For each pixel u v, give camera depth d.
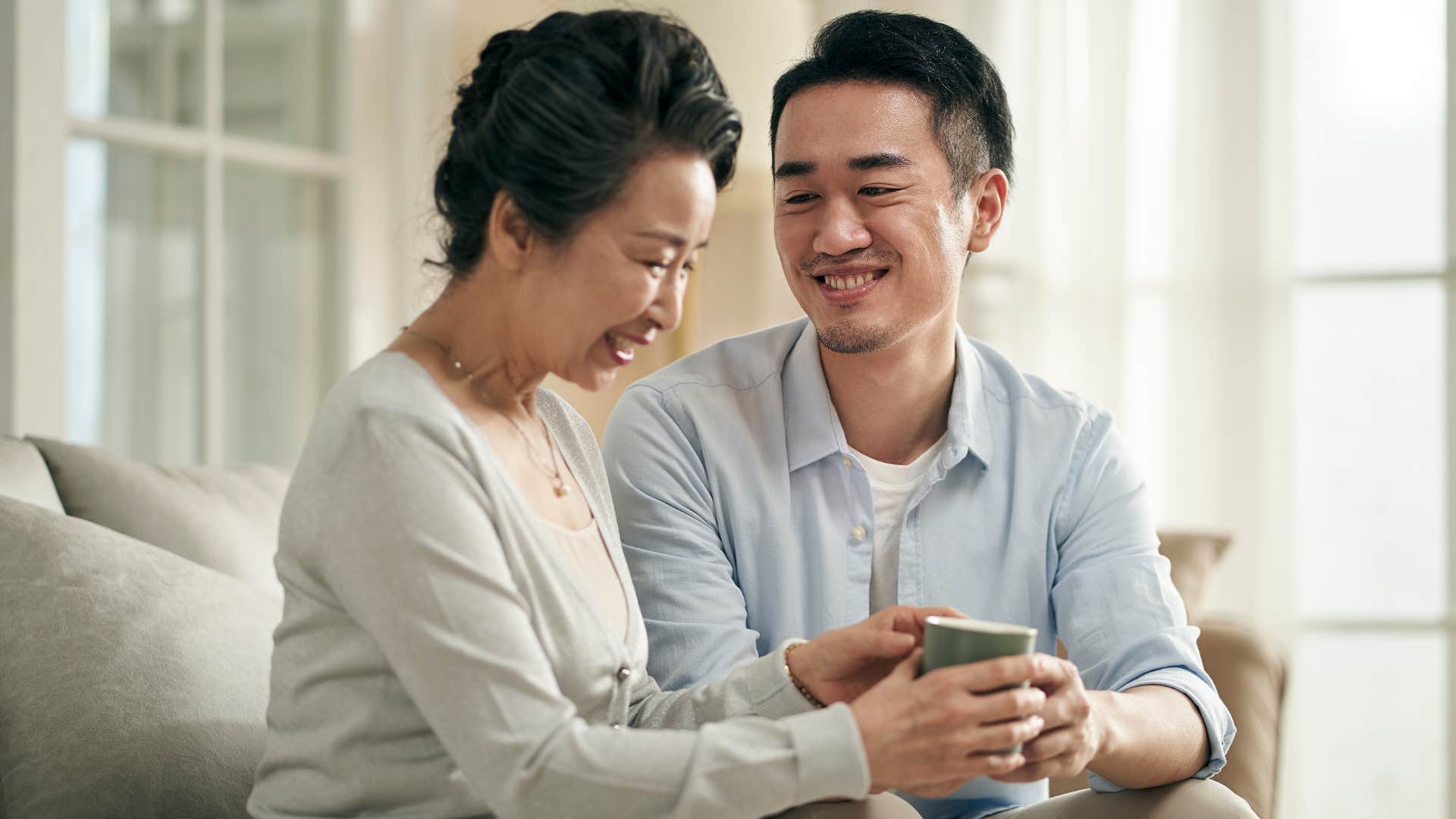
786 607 1.53
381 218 3.04
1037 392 1.64
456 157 1.08
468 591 0.97
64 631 1.28
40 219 2.31
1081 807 1.30
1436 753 3.19
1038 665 1.06
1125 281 3.24
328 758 1.03
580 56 1.01
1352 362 3.23
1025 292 3.27
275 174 2.81
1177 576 2.09
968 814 1.48
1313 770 3.24
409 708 1.02
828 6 3.34
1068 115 3.26
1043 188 3.27
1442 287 3.18
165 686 1.29
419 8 3.07
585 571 1.17
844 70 1.47
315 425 1.04
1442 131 3.17
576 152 1.00
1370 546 3.22
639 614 1.23
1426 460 3.19
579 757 0.96
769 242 3.60
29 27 2.29
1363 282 3.22
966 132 1.50
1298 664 3.22
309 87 2.88
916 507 1.55
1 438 1.60
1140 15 3.29
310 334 2.89
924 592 1.54
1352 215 3.22
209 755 1.27
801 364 1.60
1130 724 1.23
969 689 1.00
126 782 1.22
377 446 0.99
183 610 1.37
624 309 1.04
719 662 1.41
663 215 1.03
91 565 1.35
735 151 1.11
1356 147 3.22
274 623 1.46
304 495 1.02
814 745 0.98
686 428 1.55
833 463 1.57
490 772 0.96
